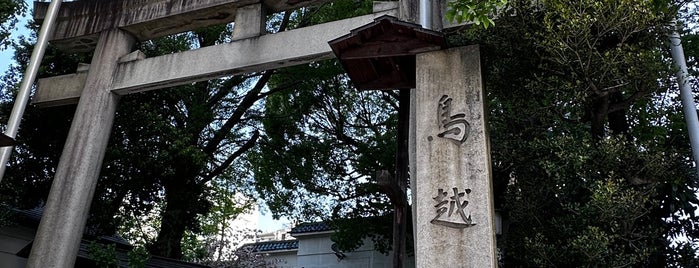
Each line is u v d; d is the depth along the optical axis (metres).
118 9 10.03
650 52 6.27
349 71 6.14
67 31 10.17
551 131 8.70
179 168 13.81
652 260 8.30
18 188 11.52
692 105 7.12
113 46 9.67
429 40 5.59
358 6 15.18
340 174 16.11
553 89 6.98
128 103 12.02
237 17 9.20
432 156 5.14
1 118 11.08
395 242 5.94
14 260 13.66
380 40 5.78
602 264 6.88
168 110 13.42
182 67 9.02
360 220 15.16
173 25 9.86
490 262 4.50
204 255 21.16
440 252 4.70
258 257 21.59
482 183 4.86
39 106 9.98
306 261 21.25
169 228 14.41
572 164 7.40
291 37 8.54
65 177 8.51
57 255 7.95
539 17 6.94
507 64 7.43
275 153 16.16
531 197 8.48
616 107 7.30
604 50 6.78
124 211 13.63
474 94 5.30
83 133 8.84
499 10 7.05
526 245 7.67
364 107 16.47
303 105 16.02
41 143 11.91
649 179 7.19
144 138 12.27
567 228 7.51
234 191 18.36
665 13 6.56
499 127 8.74
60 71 12.46
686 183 8.55
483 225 4.68
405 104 7.00
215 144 15.53
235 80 15.78
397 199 5.96
